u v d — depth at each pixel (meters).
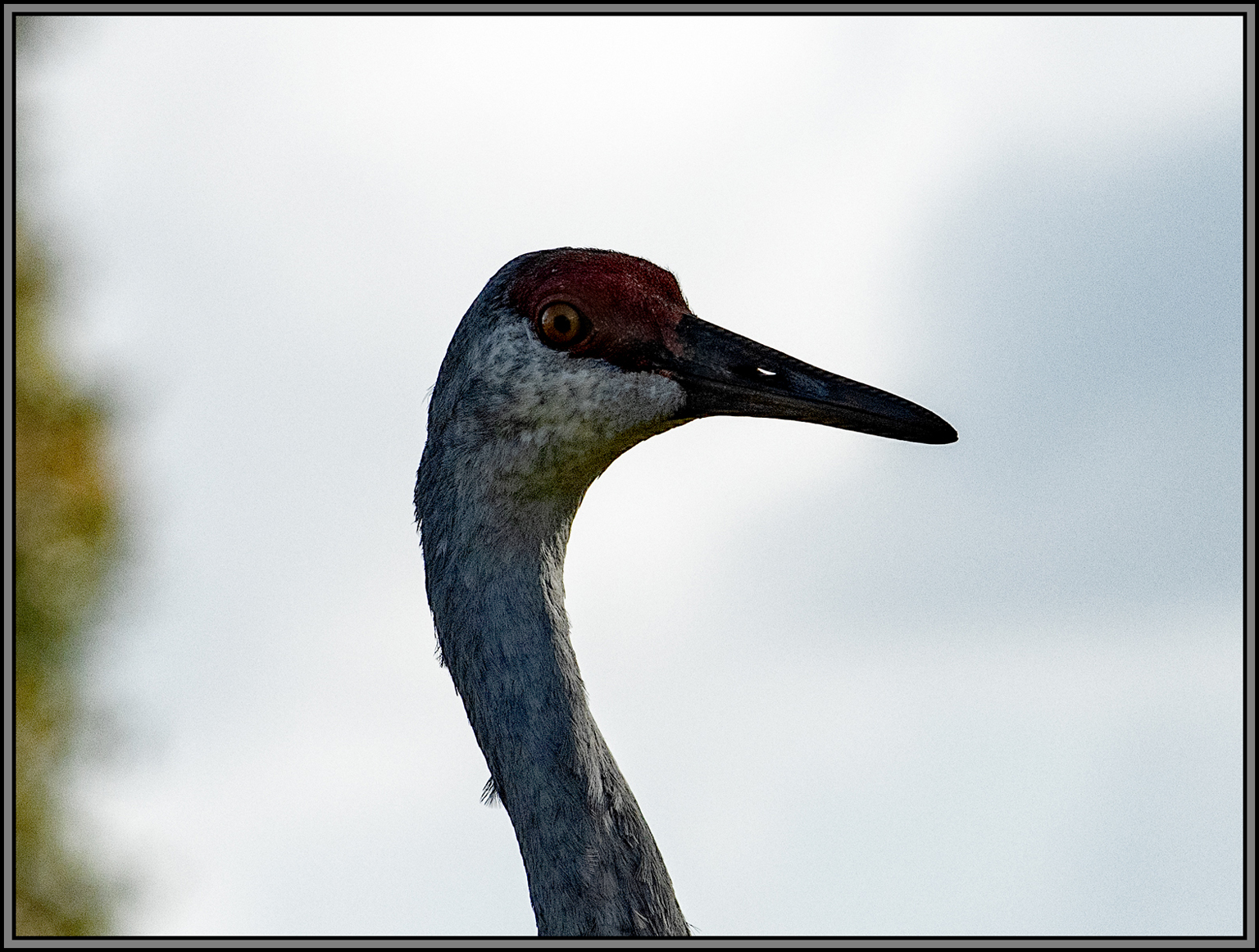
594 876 8.05
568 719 8.29
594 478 8.91
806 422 8.77
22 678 16.48
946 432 8.69
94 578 17.88
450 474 8.67
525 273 8.76
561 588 8.74
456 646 8.55
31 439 17.53
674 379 8.74
